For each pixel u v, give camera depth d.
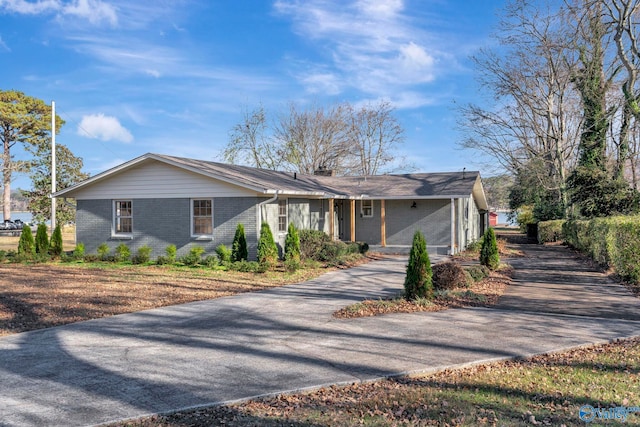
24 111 46.81
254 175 19.92
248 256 17.14
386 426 4.20
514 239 37.69
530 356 6.35
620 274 13.45
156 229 18.66
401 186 24.36
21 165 46.78
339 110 45.06
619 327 7.93
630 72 20.61
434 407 4.65
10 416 4.49
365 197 22.84
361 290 12.07
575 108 30.30
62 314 9.07
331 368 5.88
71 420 4.40
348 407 4.67
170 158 17.92
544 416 4.39
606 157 27.73
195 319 8.77
